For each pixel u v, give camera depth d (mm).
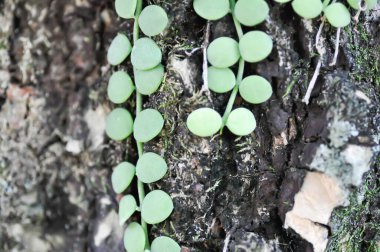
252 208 314
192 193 308
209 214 312
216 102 305
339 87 294
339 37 302
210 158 305
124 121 325
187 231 312
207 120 298
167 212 309
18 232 359
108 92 324
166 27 308
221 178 310
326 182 294
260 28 302
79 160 352
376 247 322
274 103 305
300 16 300
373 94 301
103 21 341
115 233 348
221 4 297
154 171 309
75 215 356
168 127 309
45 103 350
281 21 302
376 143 292
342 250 312
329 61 302
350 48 305
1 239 360
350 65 303
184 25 308
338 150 292
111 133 326
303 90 302
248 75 307
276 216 314
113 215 348
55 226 359
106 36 343
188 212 310
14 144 355
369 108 292
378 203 316
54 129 351
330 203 297
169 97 307
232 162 310
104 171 347
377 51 318
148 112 310
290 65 302
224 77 300
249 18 296
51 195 357
